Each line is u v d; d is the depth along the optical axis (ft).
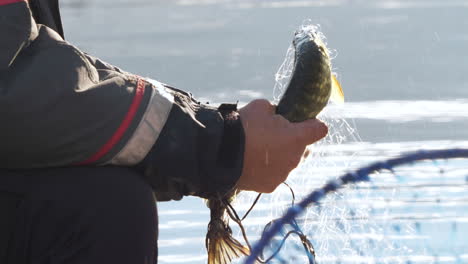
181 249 21.93
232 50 71.15
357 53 67.56
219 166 10.27
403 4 105.09
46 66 9.93
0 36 9.89
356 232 11.23
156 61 66.54
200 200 25.85
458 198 16.25
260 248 8.86
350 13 98.78
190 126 10.27
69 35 85.61
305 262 10.31
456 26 82.53
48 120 9.84
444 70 57.16
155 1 124.47
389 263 12.01
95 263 10.07
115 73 10.49
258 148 10.43
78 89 9.93
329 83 10.73
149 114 10.12
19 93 9.77
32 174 10.18
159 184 10.52
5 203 10.17
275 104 11.05
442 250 13.57
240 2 115.96
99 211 10.06
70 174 10.14
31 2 11.45
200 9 110.32
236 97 49.55
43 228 10.11
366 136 35.63
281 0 114.62
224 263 11.21
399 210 14.60
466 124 38.32
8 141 9.90
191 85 54.65
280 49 70.64
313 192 9.09
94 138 9.97
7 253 10.21
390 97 47.24
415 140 34.88
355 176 9.13
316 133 10.56
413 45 71.10
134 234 10.11
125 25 94.43
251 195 13.79
